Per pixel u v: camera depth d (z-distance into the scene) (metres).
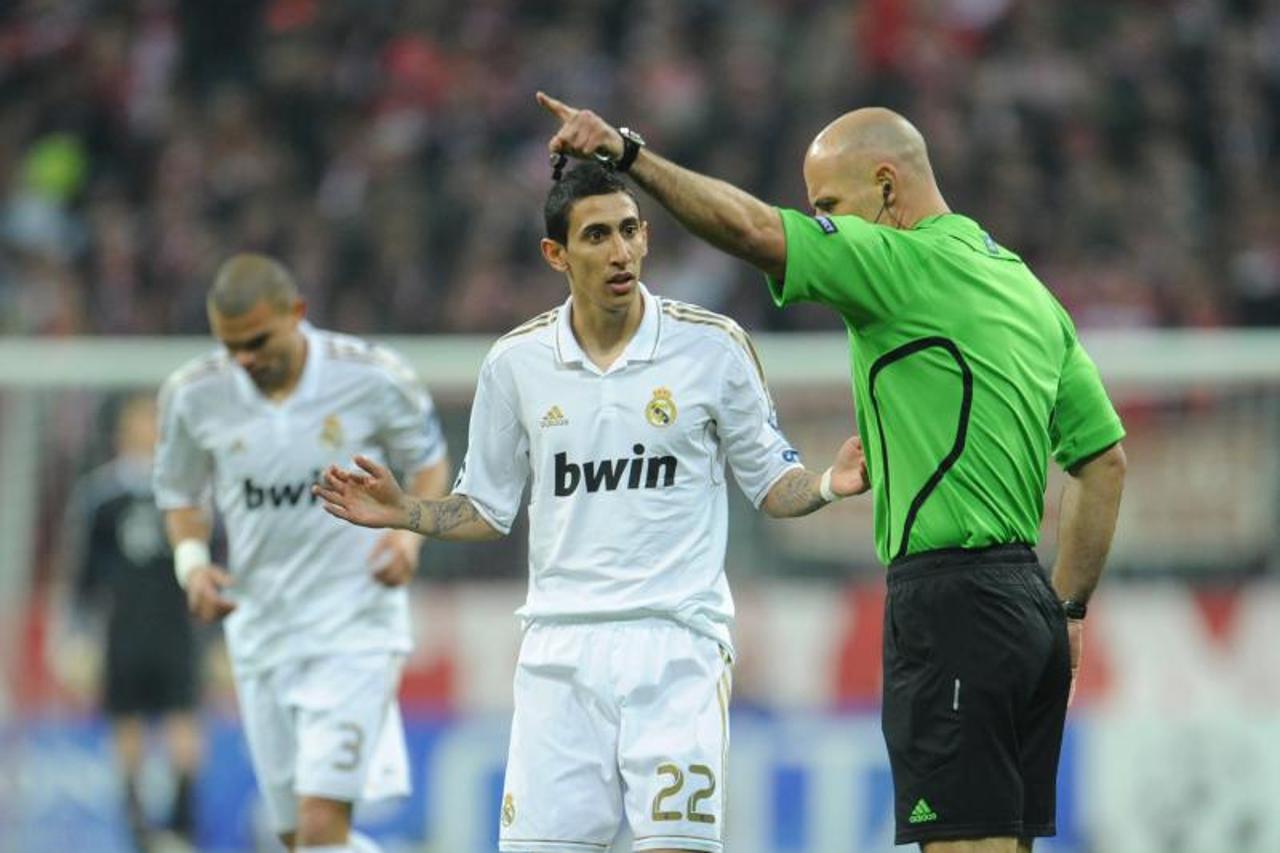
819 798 35.84
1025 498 18.20
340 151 55.91
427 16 58.12
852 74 54.00
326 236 52.72
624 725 19.50
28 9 60.22
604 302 19.19
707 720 19.53
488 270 50.72
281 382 24.72
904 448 18.05
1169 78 54.53
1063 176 52.09
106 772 36.75
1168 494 36.81
